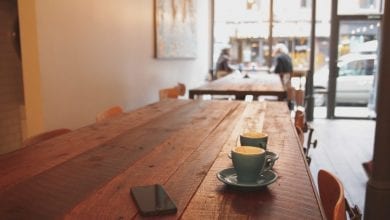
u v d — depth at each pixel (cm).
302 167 129
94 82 367
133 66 463
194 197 102
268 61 802
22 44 282
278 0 775
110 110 246
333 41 707
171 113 244
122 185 111
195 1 711
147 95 513
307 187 110
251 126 201
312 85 705
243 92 392
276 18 782
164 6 557
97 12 367
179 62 645
